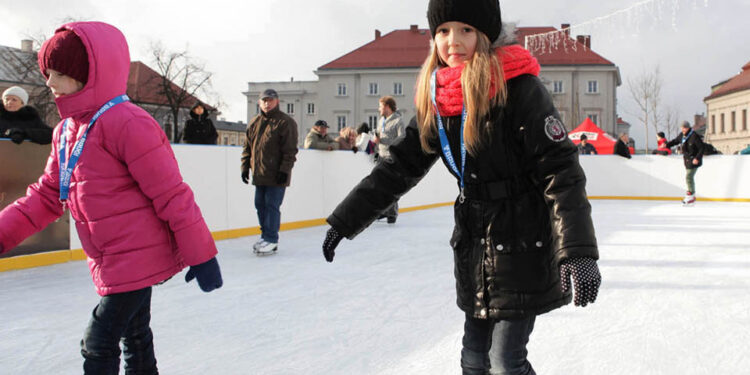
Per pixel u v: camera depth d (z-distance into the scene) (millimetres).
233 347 2357
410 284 3627
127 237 1440
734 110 45938
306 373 2039
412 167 1492
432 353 2240
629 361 2123
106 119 1416
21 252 4387
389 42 46906
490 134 1272
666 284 3506
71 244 4773
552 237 1278
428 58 1451
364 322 2725
